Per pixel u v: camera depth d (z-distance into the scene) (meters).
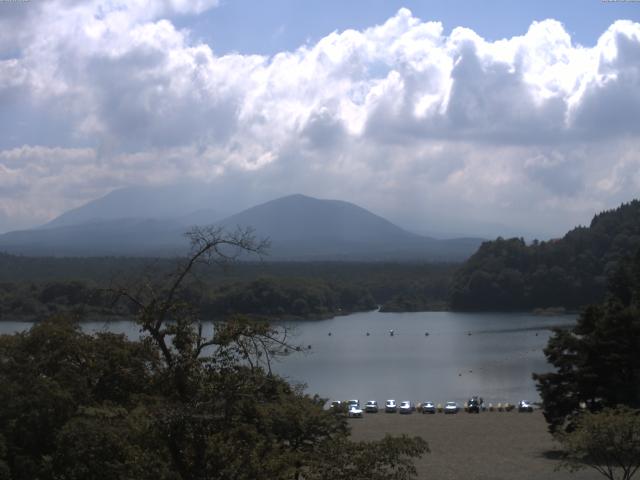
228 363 19.03
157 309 18.78
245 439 18.73
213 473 17.91
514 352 125.81
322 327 172.75
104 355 27.17
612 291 103.19
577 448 33.75
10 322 109.25
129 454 18.27
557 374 51.19
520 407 77.19
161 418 17.77
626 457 33.97
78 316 24.61
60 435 21.80
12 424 22.72
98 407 24.66
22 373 24.94
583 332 52.84
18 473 21.61
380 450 20.33
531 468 47.84
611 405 48.38
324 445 21.92
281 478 18.75
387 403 78.44
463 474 46.56
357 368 111.69
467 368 110.31
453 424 68.31
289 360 119.19
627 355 48.81
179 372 18.62
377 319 194.75
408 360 119.38
